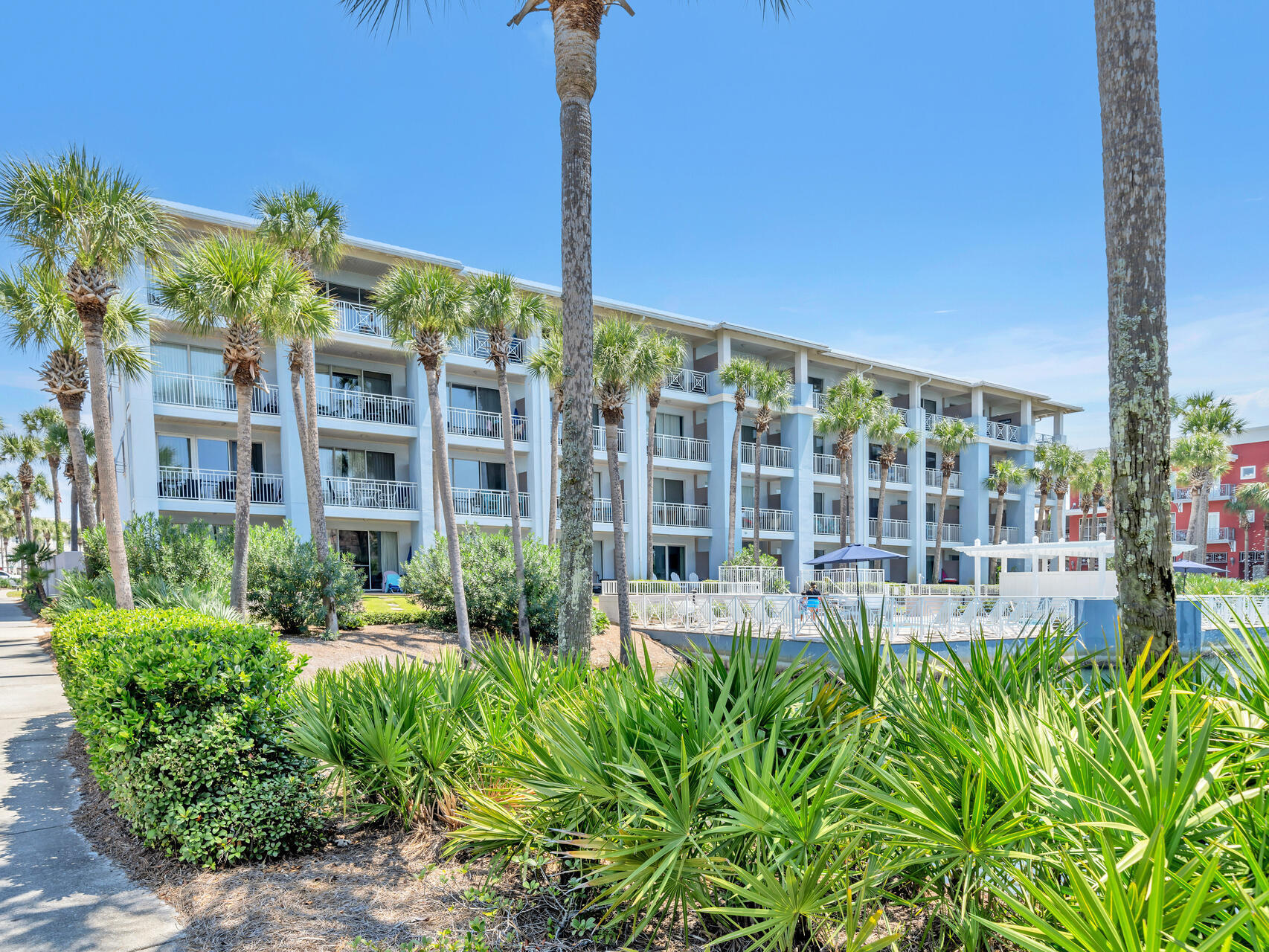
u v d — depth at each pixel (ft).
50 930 11.69
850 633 12.89
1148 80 15.43
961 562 141.69
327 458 82.94
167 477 70.79
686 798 9.81
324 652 52.16
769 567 99.45
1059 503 154.51
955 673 12.17
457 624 58.65
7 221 36.45
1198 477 131.03
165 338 71.97
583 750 11.38
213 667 15.02
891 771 9.45
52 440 137.90
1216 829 6.99
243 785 14.51
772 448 119.14
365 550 85.20
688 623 68.80
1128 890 5.82
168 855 14.73
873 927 8.53
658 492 113.60
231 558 55.72
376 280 84.33
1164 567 14.78
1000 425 151.64
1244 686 10.50
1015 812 8.05
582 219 25.52
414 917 11.98
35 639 58.80
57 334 53.36
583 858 10.88
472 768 16.03
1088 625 36.99
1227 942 5.22
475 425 92.68
